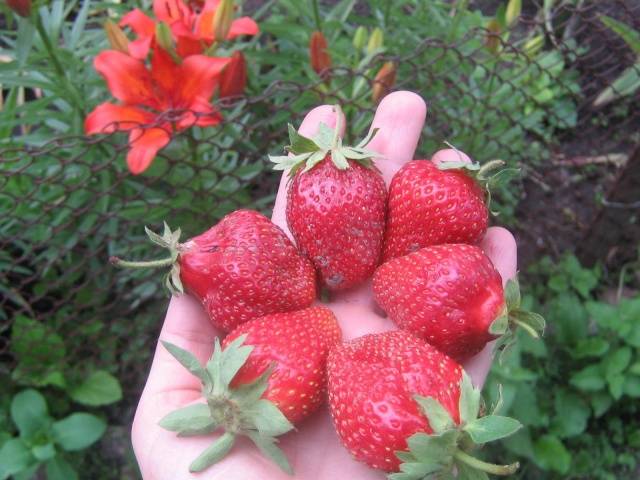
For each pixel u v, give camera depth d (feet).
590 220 0.88
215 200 0.70
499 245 0.51
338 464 0.43
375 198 0.46
